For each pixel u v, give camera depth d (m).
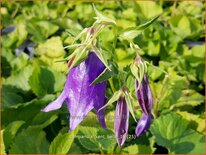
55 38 0.37
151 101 0.18
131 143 0.27
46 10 0.50
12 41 0.40
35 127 0.26
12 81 0.33
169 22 0.42
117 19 0.43
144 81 0.18
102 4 0.51
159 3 0.52
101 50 0.16
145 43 0.37
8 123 0.28
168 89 0.30
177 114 0.25
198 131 0.27
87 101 0.17
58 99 0.17
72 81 0.17
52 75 0.32
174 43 0.38
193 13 0.48
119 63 0.34
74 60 0.16
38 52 0.37
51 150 0.23
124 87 0.18
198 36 0.42
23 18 0.47
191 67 0.36
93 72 0.17
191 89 0.33
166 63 0.34
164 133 0.25
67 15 0.48
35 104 0.28
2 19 0.47
